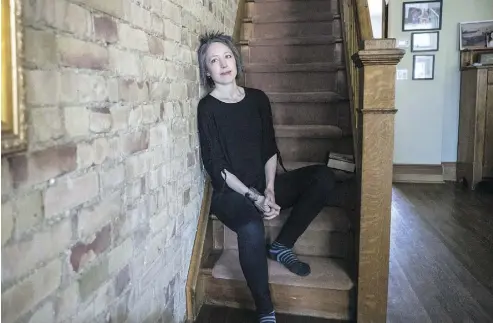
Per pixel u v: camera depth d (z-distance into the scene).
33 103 0.76
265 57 2.83
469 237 2.85
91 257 0.99
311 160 2.37
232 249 2.09
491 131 4.19
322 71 2.60
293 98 2.46
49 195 0.82
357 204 1.73
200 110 1.78
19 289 0.75
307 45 2.77
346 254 1.98
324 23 2.90
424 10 4.43
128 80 1.15
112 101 1.06
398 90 4.56
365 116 1.56
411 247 2.66
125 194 1.15
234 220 1.67
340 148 2.33
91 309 1.00
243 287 1.88
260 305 1.67
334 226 1.96
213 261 1.96
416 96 4.54
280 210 1.83
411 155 4.64
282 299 1.83
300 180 1.87
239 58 1.90
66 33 0.86
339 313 1.80
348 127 2.43
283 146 2.39
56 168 0.84
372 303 1.68
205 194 1.96
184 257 1.72
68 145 0.88
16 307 0.74
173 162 1.54
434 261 2.44
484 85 4.14
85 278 0.97
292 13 3.02
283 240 1.87
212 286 1.91
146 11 1.26
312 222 1.98
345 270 1.86
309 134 2.31
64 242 0.88
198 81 1.84
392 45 1.50
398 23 4.50
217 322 1.78
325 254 2.01
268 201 1.73
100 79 1.00
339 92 2.60
